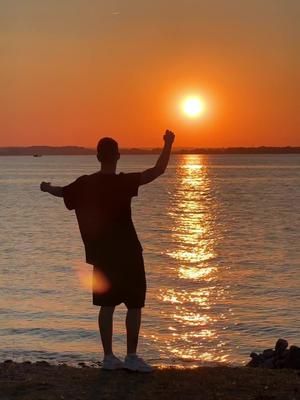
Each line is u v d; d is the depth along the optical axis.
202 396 6.52
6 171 195.12
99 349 16.12
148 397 6.48
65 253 36.31
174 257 35.59
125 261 6.84
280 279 27.94
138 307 6.98
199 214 64.69
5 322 19.34
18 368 7.80
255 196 89.94
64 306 21.75
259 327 18.98
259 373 7.36
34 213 65.31
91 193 6.83
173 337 17.73
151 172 6.82
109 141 6.89
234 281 27.55
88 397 6.49
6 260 33.66
